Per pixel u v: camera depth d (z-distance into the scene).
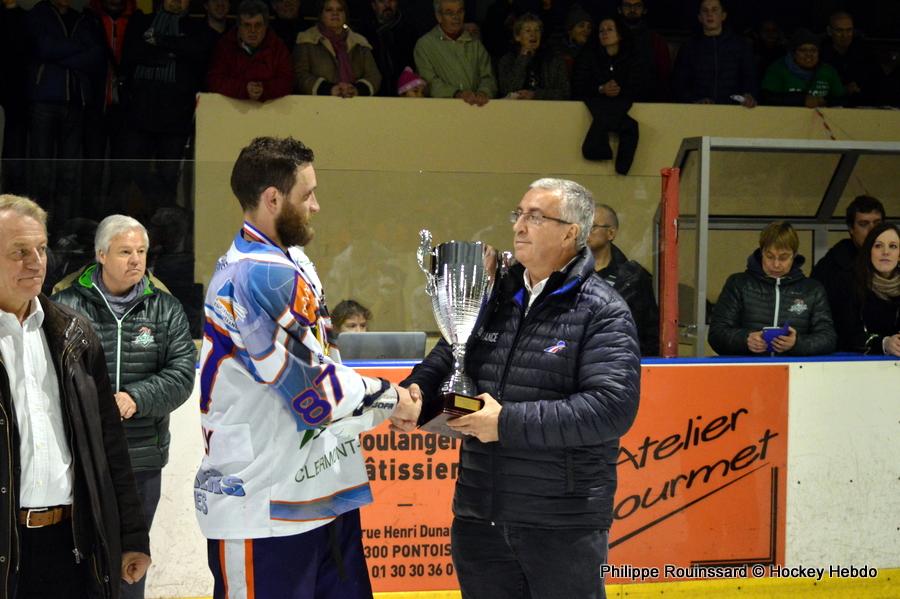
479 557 3.76
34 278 3.25
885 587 5.65
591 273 3.71
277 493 3.33
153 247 5.26
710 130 9.20
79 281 4.78
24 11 8.41
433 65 8.98
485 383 3.73
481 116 8.91
